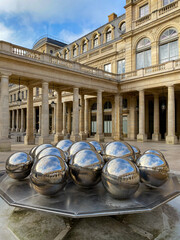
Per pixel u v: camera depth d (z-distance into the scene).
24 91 57.47
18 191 4.59
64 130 37.81
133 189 3.83
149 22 26.27
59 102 26.03
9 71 16.78
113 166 3.91
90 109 39.16
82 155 4.38
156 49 25.84
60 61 21.27
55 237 3.56
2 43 16.20
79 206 3.68
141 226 3.98
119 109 28.39
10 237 3.57
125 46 30.11
